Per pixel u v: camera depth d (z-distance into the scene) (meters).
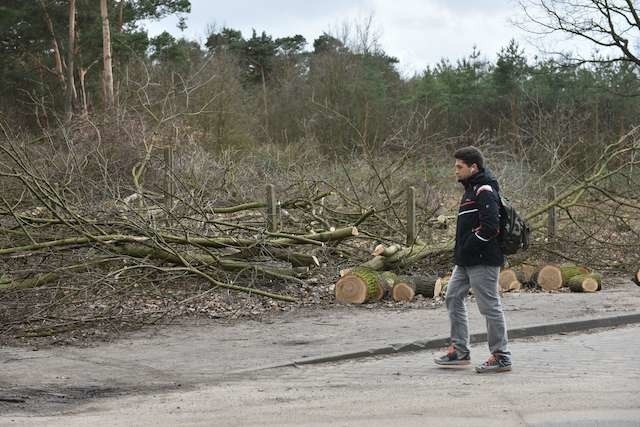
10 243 12.09
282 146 31.06
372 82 42.69
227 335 9.42
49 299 10.81
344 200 15.70
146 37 41.38
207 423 5.63
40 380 7.36
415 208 14.52
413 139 19.67
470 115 47.09
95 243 11.53
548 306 11.02
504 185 16.20
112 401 6.56
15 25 41.53
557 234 15.47
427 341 8.80
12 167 12.66
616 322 10.14
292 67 54.81
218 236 12.88
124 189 14.41
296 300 11.46
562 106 30.30
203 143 28.19
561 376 7.05
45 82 44.09
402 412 5.80
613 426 5.38
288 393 6.64
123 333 9.65
